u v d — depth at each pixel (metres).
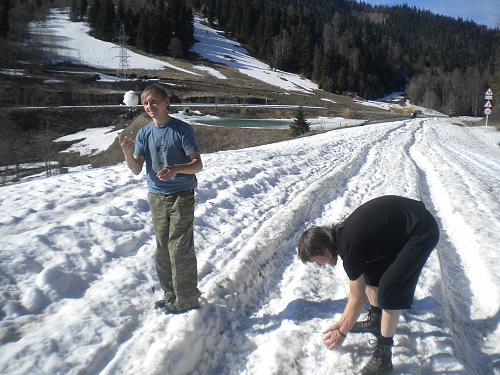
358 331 4.16
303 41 125.00
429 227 3.31
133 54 100.00
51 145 40.03
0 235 5.30
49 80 66.81
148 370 3.34
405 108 110.56
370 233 3.29
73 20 119.69
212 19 144.62
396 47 158.62
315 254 3.45
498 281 5.25
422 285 5.04
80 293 4.41
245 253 5.50
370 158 15.47
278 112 68.69
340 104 92.81
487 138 31.59
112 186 8.09
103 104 61.97
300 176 10.98
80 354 3.47
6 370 3.17
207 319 4.15
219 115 65.44
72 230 5.50
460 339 4.35
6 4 99.31
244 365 3.81
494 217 7.79
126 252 5.41
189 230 4.07
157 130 3.96
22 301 4.04
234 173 9.82
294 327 4.23
